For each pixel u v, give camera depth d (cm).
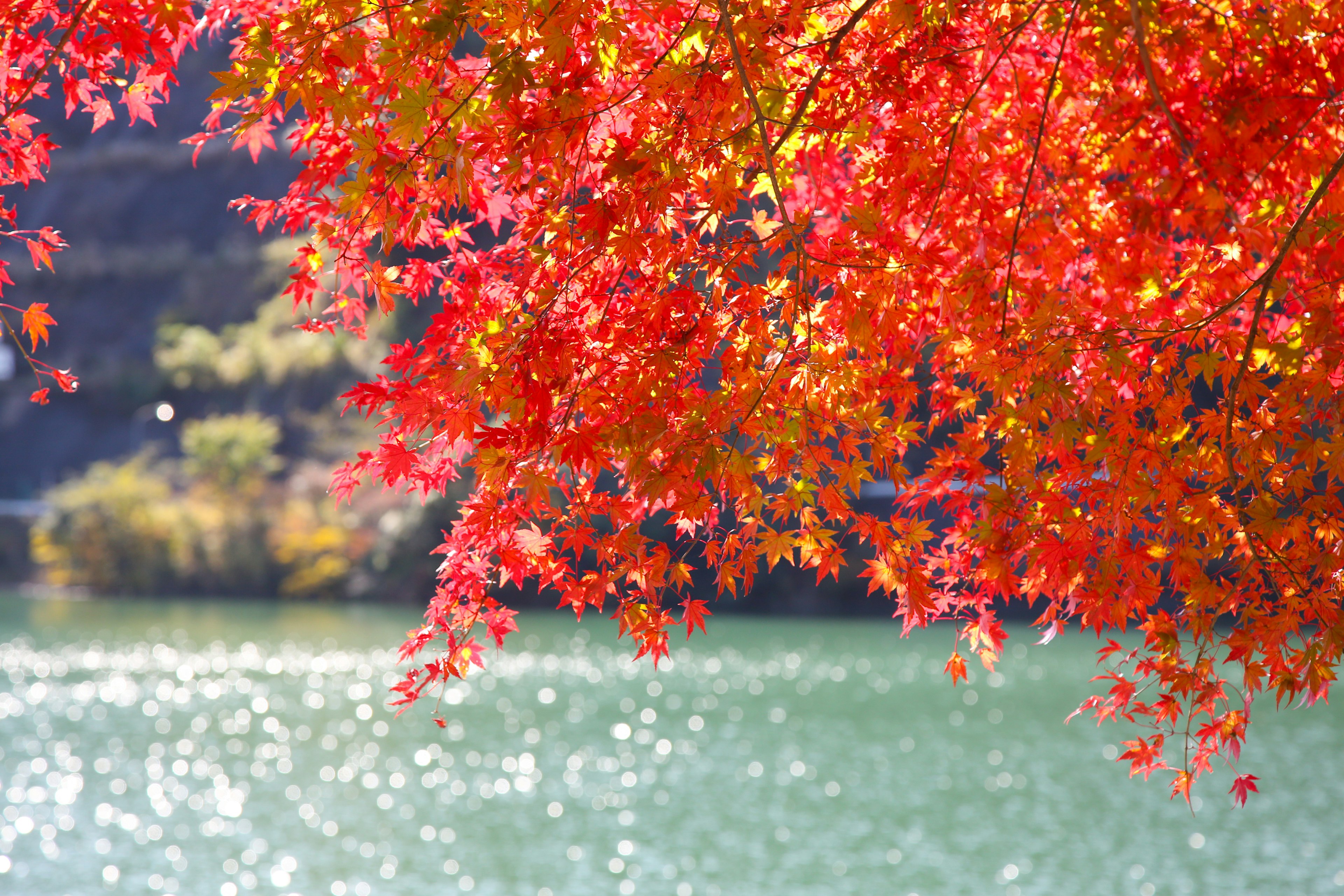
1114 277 422
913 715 2058
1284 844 1172
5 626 3944
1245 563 367
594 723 2027
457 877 1101
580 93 350
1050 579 371
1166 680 372
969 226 412
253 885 1073
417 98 331
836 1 373
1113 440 358
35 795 1455
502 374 343
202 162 9706
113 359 8656
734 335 363
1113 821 1285
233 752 1770
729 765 1639
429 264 393
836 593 3950
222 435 5816
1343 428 345
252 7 375
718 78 353
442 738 1892
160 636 3650
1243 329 416
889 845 1203
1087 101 425
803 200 476
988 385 372
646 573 356
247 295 8725
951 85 404
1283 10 374
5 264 389
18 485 7981
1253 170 374
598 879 1092
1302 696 358
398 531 5003
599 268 374
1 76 364
